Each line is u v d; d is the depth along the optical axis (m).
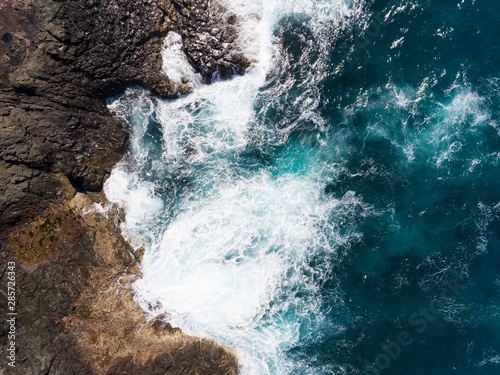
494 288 19.55
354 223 19.84
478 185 20.14
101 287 17.91
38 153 17.12
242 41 19.95
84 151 18.61
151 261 19.22
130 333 17.61
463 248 19.72
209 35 19.64
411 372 18.69
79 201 18.39
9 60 16.73
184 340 17.86
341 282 19.45
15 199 16.70
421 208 19.94
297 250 19.69
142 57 19.22
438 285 19.39
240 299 19.20
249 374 18.67
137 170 19.97
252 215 19.92
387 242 19.69
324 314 19.27
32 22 16.72
